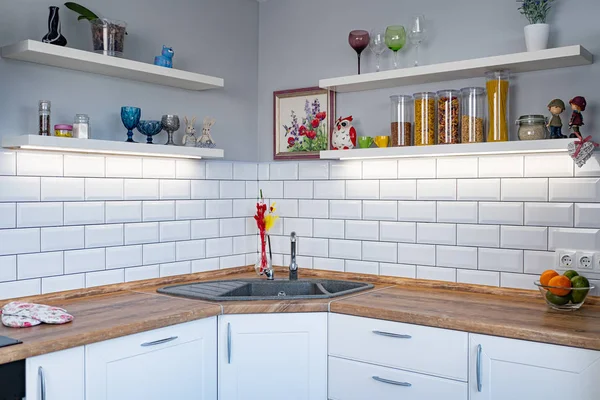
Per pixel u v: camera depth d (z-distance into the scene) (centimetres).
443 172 307
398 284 320
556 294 245
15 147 251
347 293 290
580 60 260
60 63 266
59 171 273
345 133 321
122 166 299
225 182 355
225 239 356
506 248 289
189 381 255
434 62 311
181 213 329
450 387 239
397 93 324
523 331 220
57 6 271
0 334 211
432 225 311
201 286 313
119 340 227
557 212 275
